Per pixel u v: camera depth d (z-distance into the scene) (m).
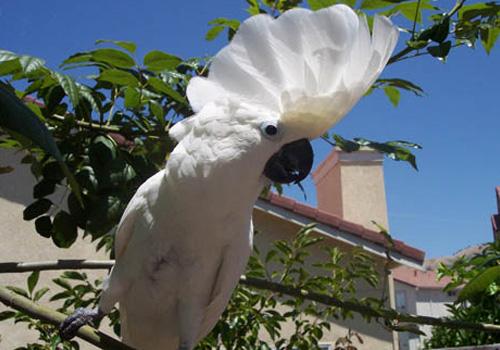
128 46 0.68
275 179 0.58
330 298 0.86
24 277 1.45
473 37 0.77
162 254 0.65
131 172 0.70
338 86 0.55
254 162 0.57
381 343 1.81
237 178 0.58
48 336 0.95
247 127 0.56
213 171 0.57
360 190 2.25
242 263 0.68
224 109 0.57
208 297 0.69
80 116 0.74
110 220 0.67
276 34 0.56
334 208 2.34
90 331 0.63
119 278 0.67
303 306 1.66
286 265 0.99
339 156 2.31
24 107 0.39
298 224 1.74
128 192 0.69
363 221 2.20
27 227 1.48
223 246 0.65
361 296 1.74
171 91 0.68
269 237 1.77
